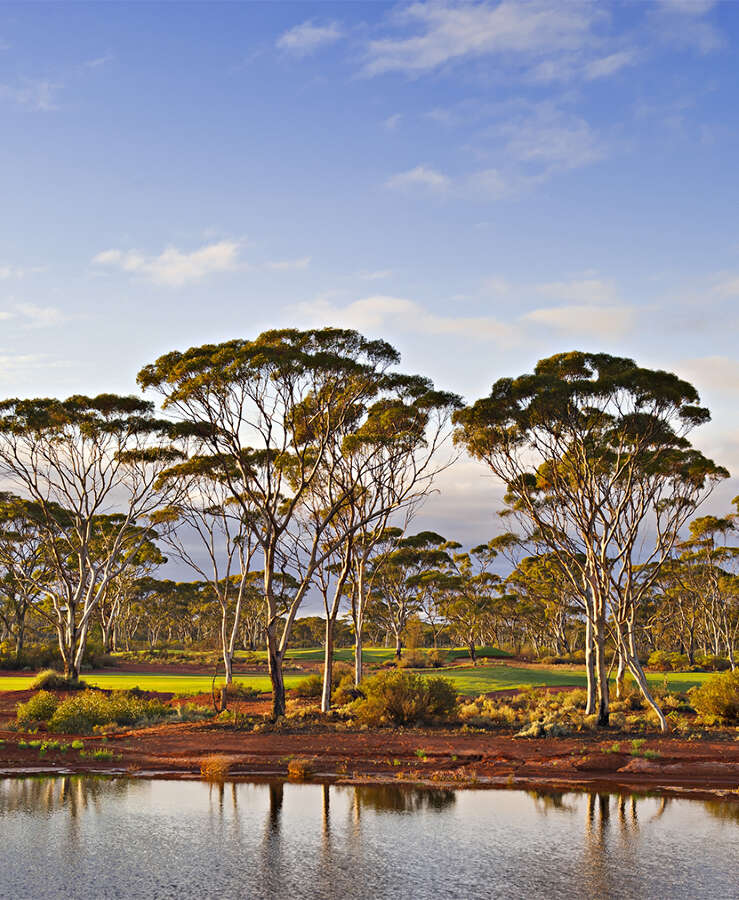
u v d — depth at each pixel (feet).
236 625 142.41
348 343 111.14
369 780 72.69
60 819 56.85
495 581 295.69
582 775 75.36
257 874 44.78
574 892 42.22
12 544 219.82
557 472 109.81
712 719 109.81
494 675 195.21
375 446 117.91
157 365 117.29
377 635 396.57
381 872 45.42
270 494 114.21
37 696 116.16
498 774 75.61
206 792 66.85
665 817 58.95
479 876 44.83
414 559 252.83
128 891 41.60
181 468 142.20
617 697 141.08
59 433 162.30
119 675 199.72
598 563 106.83
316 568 119.03
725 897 41.52
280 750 87.51
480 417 106.32
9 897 40.55
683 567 250.16
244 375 107.65
